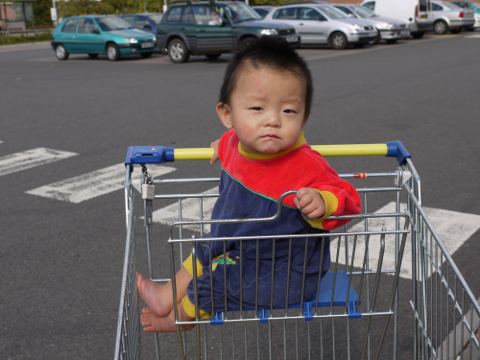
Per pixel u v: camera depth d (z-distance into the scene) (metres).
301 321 3.91
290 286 2.43
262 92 2.15
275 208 2.36
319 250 2.45
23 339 3.87
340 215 2.23
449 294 2.24
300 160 2.31
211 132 9.19
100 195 6.46
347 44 22.73
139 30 22.53
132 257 2.47
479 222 5.43
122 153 8.13
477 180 6.61
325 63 18.22
